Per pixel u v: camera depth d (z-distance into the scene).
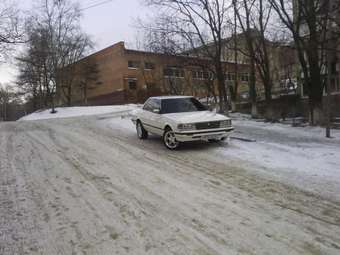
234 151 9.59
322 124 14.91
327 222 4.81
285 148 9.88
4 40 18.16
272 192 6.09
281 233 4.49
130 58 49.28
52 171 7.75
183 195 6.02
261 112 23.25
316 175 7.05
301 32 19.78
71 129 15.36
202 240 4.33
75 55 44.69
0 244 4.33
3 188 6.55
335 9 14.17
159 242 4.30
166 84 38.94
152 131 11.32
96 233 4.58
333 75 22.83
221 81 22.12
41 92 45.41
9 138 12.77
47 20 38.16
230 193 6.09
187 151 9.84
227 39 24.00
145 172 7.60
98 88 53.16
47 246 4.27
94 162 8.59
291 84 32.03
